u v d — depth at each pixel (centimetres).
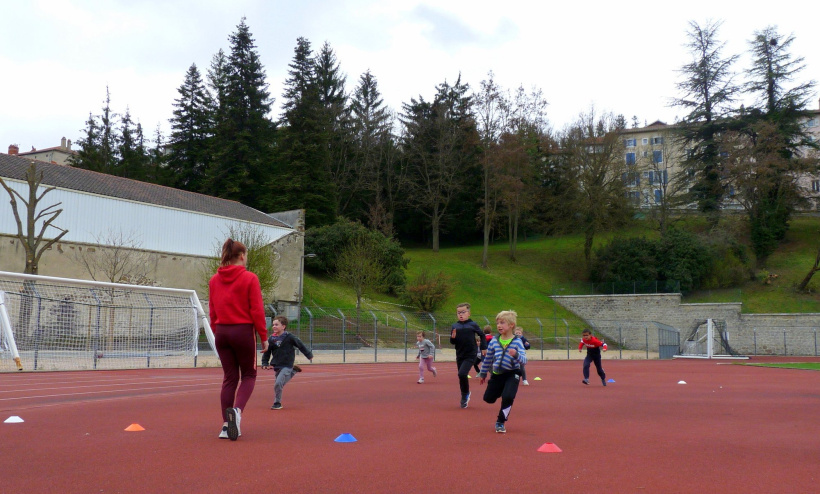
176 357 2778
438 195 7975
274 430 823
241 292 711
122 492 490
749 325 5919
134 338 2780
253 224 4875
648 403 1293
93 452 649
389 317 4462
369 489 509
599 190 7169
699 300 6397
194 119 7344
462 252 8006
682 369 2989
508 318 864
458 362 1150
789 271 6650
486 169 7469
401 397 1360
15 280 2356
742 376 2394
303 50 7138
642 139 10088
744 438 814
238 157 6762
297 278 5181
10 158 3909
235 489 502
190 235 4488
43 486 506
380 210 7575
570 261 7625
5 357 2255
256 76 7000
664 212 7488
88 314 2614
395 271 6094
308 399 1295
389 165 8231
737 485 541
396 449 693
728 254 6725
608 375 2433
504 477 558
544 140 7950
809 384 1947
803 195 7169
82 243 3853
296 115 6894
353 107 8406
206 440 728
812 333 5691
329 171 7706
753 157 7050
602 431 863
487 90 7488
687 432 864
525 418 1006
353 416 1001
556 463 625
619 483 541
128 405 1111
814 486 541
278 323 1115
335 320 3572
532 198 8031
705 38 7600
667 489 522
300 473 561
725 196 7425
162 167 7519
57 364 2380
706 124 7550
